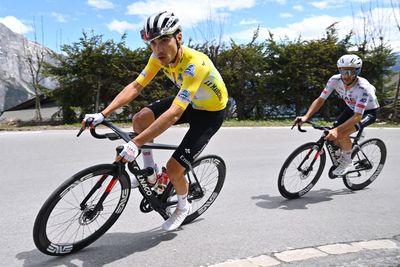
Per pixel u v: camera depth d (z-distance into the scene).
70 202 2.62
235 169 5.43
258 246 2.79
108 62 15.43
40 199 3.87
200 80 2.63
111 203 2.79
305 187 4.22
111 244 2.80
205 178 3.44
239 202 3.92
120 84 15.74
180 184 2.89
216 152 6.70
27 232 3.01
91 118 2.58
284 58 16.84
